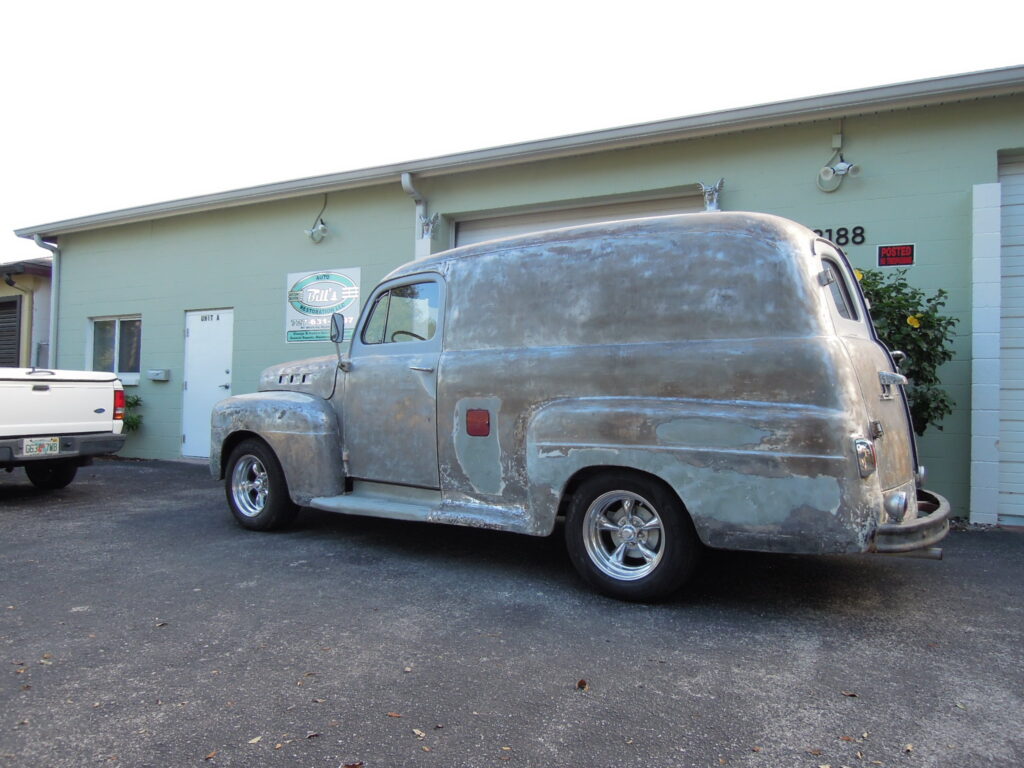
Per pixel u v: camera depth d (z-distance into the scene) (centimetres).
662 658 323
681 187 788
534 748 244
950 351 628
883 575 463
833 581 447
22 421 710
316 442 537
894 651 334
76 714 268
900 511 356
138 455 1166
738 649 335
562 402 420
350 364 542
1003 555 524
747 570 470
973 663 320
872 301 616
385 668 311
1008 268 670
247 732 254
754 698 283
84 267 1234
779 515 350
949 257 671
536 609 391
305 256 1020
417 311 512
